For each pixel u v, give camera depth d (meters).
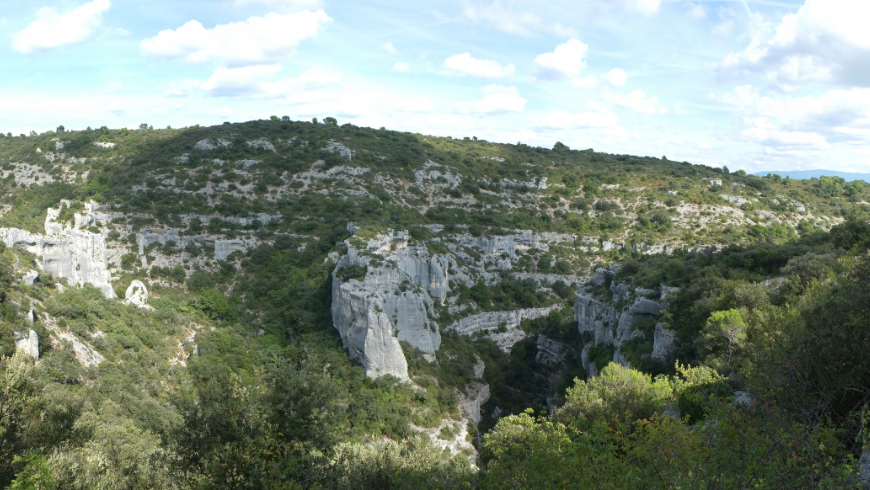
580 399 34.66
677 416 30.77
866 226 52.09
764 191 122.06
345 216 88.88
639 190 118.06
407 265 74.62
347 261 64.38
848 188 133.75
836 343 19.02
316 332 63.69
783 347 21.25
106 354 48.44
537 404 66.56
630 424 25.72
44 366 39.53
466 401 60.06
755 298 39.78
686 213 109.31
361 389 55.31
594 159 144.75
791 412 18.44
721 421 17.72
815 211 114.88
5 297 42.50
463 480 29.27
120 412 40.75
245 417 21.36
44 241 57.12
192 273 79.00
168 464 23.00
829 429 15.80
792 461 13.72
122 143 120.19
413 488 26.64
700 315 43.41
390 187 103.88
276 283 74.75
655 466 15.96
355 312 58.97
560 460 18.56
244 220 87.00
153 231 81.88
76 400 28.73
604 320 61.81
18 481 19.12
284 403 21.52
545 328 82.62
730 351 34.41
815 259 41.38
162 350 55.00
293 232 84.94
